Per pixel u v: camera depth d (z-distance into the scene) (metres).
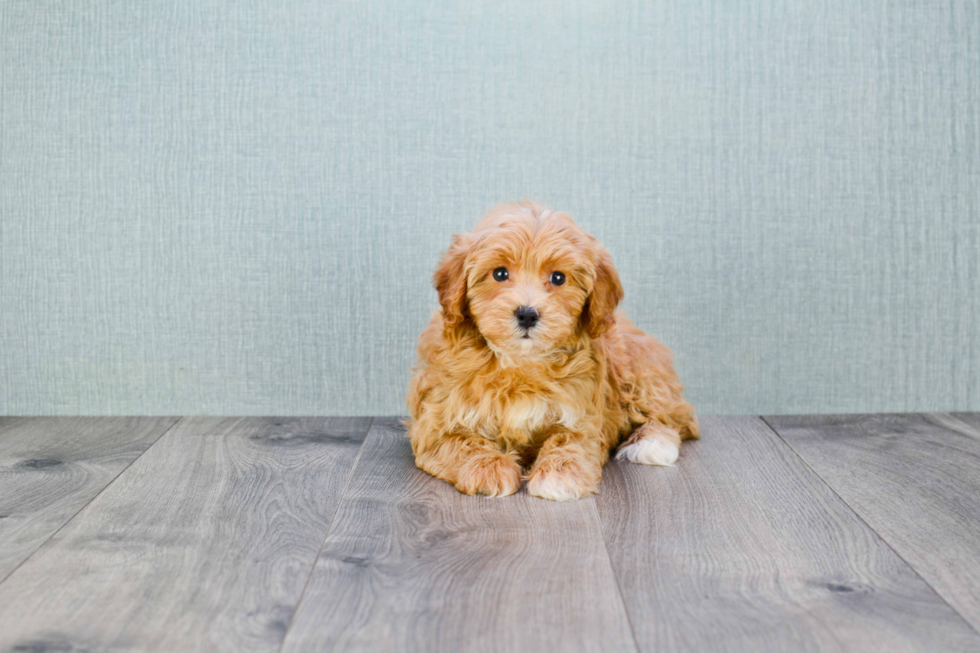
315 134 2.28
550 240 1.63
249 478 1.75
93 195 2.30
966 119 2.31
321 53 2.26
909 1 2.28
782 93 2.29
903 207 2.33
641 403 1.98
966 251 2.35
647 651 1.03
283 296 2.33
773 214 2.32
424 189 2.30
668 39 2.27
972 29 2.29
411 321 2.34
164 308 2.33
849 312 2.35
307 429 2.21
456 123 2.28
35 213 2.31
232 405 2.36
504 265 1.64
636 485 1.71
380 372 2.36
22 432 2.17
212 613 1.13
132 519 1.50
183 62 2.26
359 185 2.29
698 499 1.62
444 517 1.51
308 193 2.29
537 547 1.37
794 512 1.54
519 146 2.29
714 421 2.29
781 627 1.09
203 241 2.31
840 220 2.33
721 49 2.28
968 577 1.25
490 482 1.63
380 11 2.25
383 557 1.32
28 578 1.24
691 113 2.29
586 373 1.75
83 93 2.27
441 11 2.26
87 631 1.08
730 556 1.33
